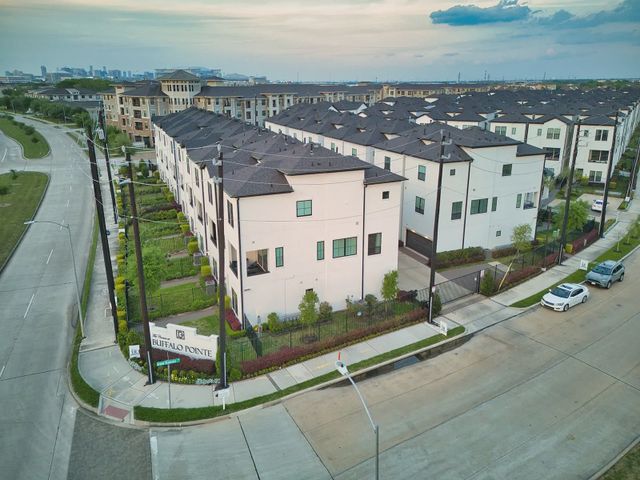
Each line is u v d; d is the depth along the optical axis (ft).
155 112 367.45
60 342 92.99
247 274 94.68
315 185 95.96
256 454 63.31
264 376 80.84
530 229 139.85
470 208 135.64
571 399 74.38
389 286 102.68
